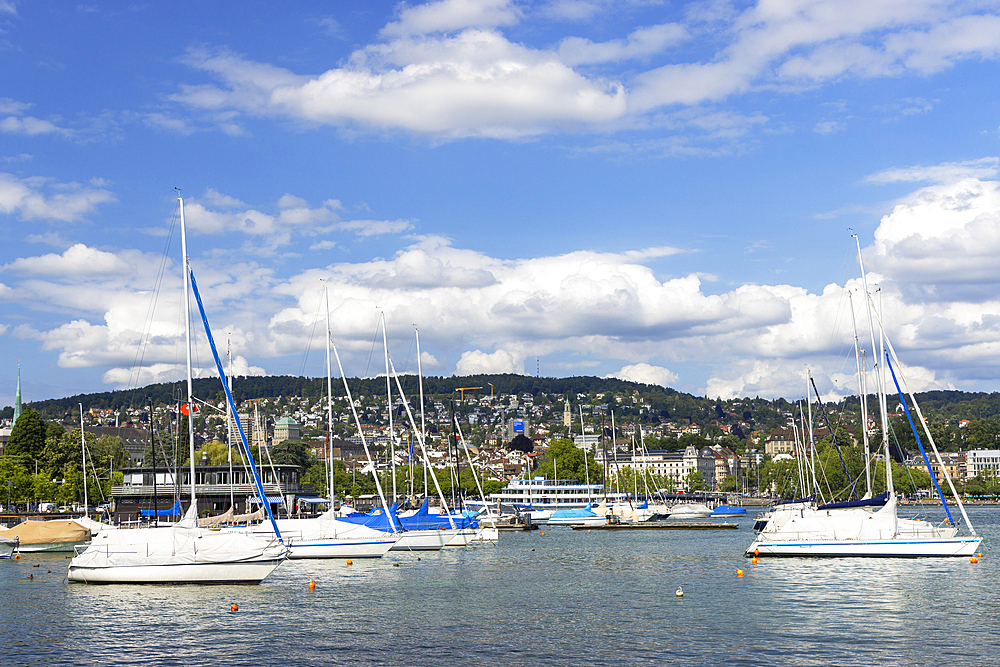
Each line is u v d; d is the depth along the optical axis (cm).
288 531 8738
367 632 4938
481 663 4222
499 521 16912
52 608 5672
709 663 4200
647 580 7275
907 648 4475
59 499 16512
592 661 4250
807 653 4388
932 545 8094
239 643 4656
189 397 7138
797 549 8438
